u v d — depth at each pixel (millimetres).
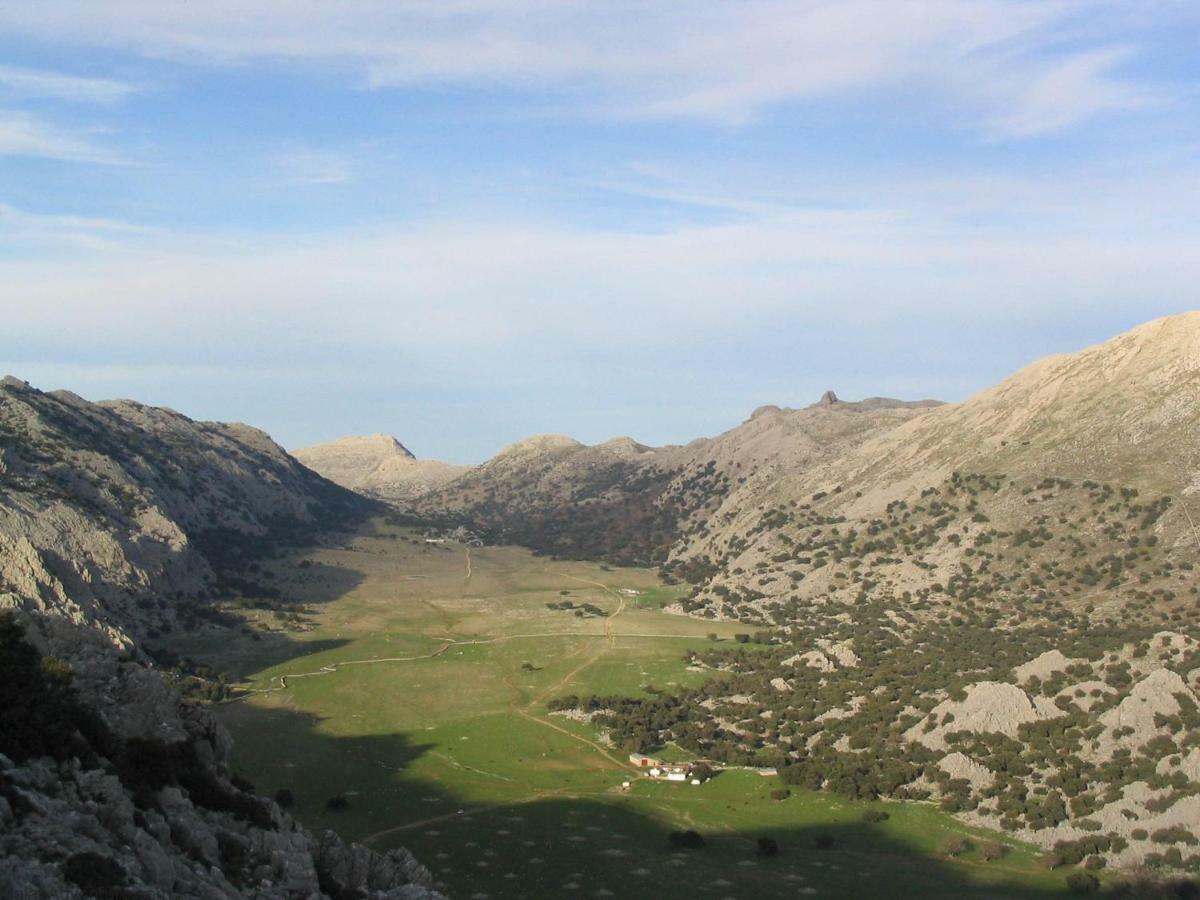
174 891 40938
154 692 56469
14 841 37469
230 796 54000
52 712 48156
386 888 56031
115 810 43031
